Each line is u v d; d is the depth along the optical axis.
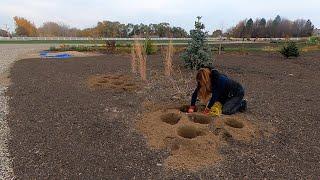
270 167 4.88
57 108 7.07
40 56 17.89
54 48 23.00
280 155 5.18
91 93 8.18
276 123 6.25
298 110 7.06
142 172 4.72
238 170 4.78
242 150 5.25
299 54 17.02
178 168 4.79
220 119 5.96
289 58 15.76
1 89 8.95
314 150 5.37
